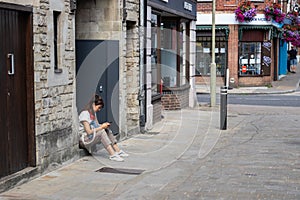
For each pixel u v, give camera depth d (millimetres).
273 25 31922
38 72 8578
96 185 8250
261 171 9406
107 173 9070
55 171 9031
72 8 9758
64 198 7445
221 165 9992
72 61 9875
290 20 36500
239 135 14023
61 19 9422
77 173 8969
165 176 9031
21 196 7434
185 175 9133
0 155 7676
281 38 37625
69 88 9727
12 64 7988
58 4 9258
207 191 7996
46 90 8844
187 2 19750
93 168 9391
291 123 16781
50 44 8953
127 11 12516
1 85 7707
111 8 11930
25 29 8352
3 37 7758
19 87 8227
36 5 8492
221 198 7578
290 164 10047
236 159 10602
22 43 8305
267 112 20312
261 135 14062
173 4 17562
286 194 7770
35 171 8469
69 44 9742
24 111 8367
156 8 15203
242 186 8289
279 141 13000
